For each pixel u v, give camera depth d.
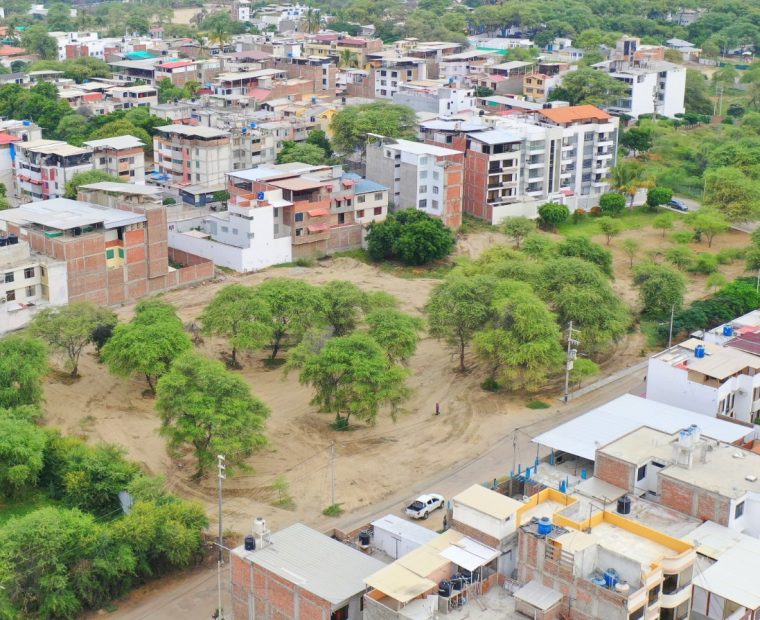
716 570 92.19
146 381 158.50
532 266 173.88
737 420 131.50
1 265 171.50
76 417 146.12
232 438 124.62
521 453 136.88
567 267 169.62
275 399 153.12
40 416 140.00
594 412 131.12
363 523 120.06
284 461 135.12
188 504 114.25
